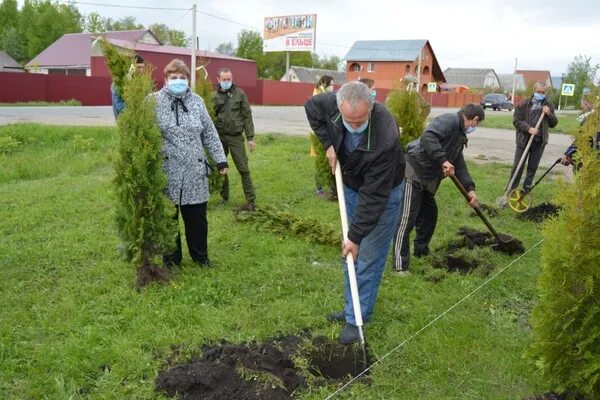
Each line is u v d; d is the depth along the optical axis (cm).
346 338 423
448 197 934
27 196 879
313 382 371
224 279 530
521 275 566
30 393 359
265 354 397
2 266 566
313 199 893
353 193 441
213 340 423
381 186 393
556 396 347
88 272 552
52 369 385
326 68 10312
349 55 6244
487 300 508
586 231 316
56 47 5681
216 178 802
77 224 727
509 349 417
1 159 1268
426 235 624
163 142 512
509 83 10981
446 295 516
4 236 674
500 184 1071
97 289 509
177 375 365
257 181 1022
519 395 361
